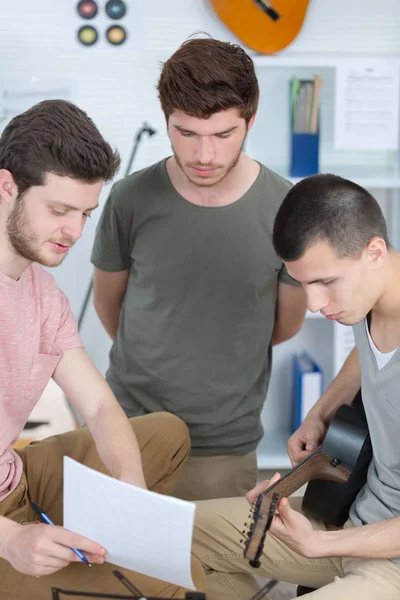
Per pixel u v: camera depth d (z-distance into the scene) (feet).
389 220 11.84
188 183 7.64
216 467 8.29
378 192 11.79
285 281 7.94
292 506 7.08
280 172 11.37
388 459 6.16
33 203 5.55
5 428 6.18
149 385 8.11
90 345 11.75
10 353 6.12
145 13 11.08
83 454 6.92
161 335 7.93
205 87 6.66
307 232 5.49
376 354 6.05
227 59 6.78
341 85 10.73
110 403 6.51
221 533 6.93
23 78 11.14
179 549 4.55
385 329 6.00
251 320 7.89
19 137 5.49
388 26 11.28
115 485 4.57
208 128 6.80
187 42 7.12
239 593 6.90
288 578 6.72
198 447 8.24
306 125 10.84
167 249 7.77
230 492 8.39
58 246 5.76
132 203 7.83
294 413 11.72
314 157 10.90
